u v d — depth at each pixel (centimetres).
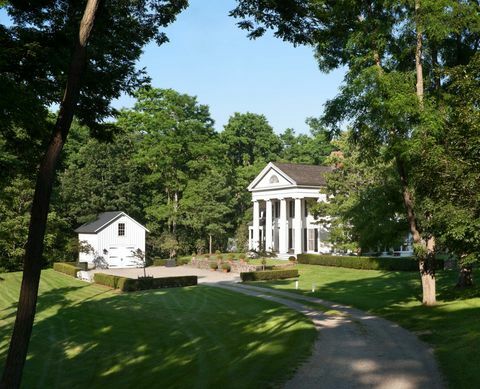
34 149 1656
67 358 2044
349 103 2161
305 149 9575
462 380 1141
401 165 2319
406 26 2084
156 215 6391
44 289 3934
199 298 3150
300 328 1884
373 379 1184
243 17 1423
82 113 1609
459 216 1748
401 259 4019
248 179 7919
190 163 6594
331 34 2061
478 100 1800
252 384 1209
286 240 5738
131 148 6712
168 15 1522
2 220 4991
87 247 5491
